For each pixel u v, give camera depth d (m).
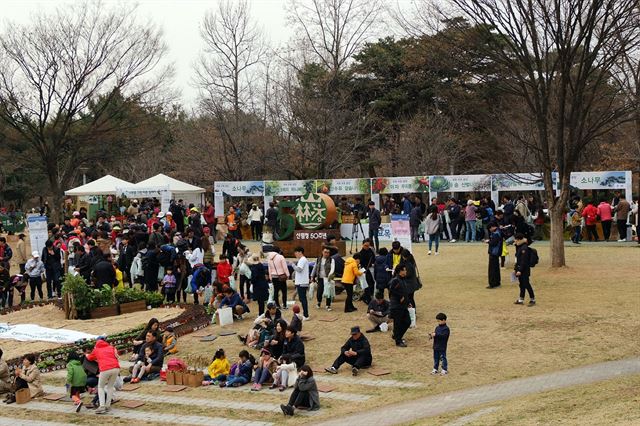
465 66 25.72
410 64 37.88
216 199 38.50
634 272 24.33
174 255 24.14
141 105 45.94
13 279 25.39
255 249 33.00
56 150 44.56
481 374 15.43
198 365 17.06
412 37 29.48
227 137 50.19
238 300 21.42
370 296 21.98
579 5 23.08
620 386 13.23
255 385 15.54
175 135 61.34
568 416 11.16
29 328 20.59
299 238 28.44
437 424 11.81
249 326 20.66
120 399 15.06
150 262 24.30
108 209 43.12
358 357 16.09
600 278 23.64
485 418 11.80
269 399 14.73
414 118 49.72
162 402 14.77
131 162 60.81
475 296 22.31
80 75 43.06
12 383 15.39
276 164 48.78
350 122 49.31
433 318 20.14
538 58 24.52
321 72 50.50
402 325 17.69
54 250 25.78
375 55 51.91
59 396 15.29
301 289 20.53
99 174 68.12
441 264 27.89
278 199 39.44
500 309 20.61
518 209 31.83
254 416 13.63
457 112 46.47
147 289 24.58
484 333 18.45
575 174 32.66
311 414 13.54
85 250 26.27
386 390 14.74
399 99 50.56
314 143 46.81
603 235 32.62
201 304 23.70
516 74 25.59
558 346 17.05
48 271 25.73
